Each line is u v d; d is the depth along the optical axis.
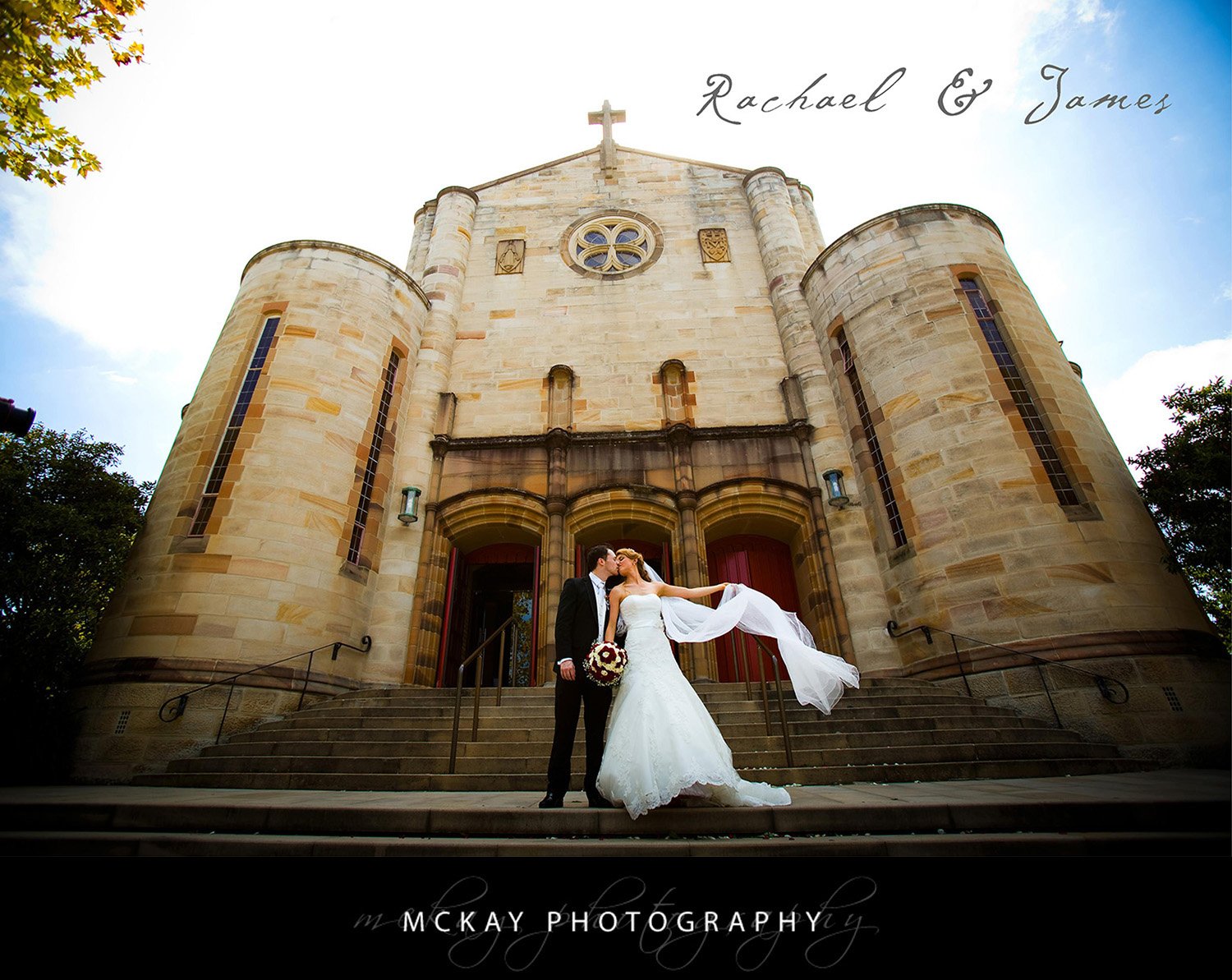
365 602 11.30
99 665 8.84
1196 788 4.52
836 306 13.66
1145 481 9.00
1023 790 4.47
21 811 3.78
